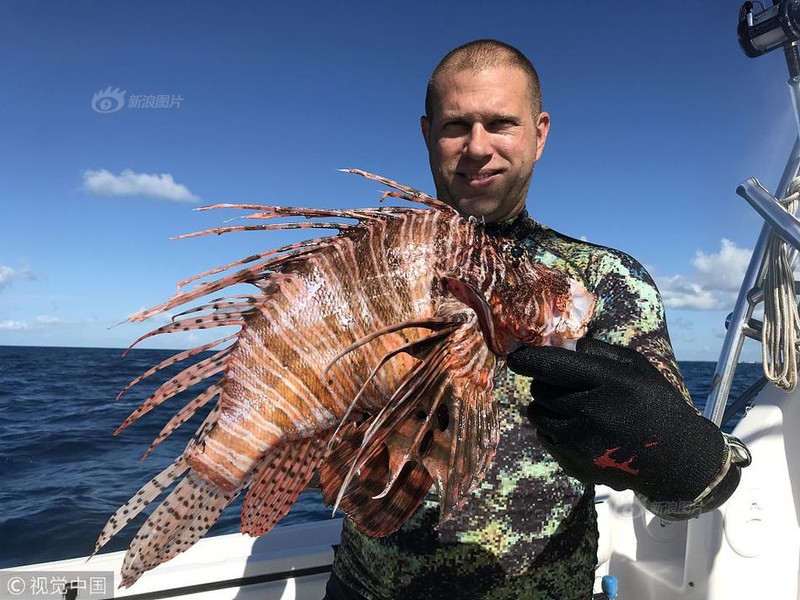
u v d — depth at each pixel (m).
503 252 0.61
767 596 0.85
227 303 0.55
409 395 0.52
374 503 0.58
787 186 0.83
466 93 0.73
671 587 0.96
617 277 0.67
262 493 0.55
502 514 0.65
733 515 0.86
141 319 0.52
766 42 0.81
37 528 1.83
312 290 0.55
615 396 0.47
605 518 1.10
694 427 0.48
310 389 0.54
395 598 0.68
